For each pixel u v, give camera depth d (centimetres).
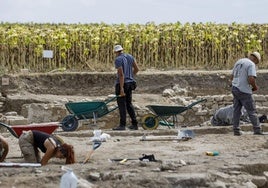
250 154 2750
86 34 7256
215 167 2417
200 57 7494
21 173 2319
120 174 2262
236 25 8156
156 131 3834
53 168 2405
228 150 2981
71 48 7212
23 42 6975
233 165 2455
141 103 5403
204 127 3978
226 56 7538
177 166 2414
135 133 3781
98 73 6322
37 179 2205
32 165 2489
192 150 3008
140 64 7362
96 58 7225
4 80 6050
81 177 2255
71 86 6250
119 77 3894
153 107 4022
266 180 2380
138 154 2873
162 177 2225
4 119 4669
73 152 2558
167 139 3416
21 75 6191
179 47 7469
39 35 7100
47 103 5325
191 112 5047
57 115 4966
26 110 5247
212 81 6347
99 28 7494
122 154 2878
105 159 2709
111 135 3769
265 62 7456
